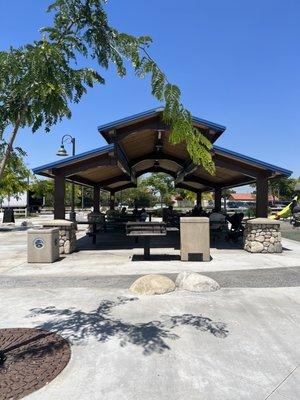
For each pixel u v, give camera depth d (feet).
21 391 12.76
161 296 23.86
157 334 17.62
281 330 18.12
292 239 60.39
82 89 15.48
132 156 63.10
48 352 15.71
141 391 12.78
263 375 13.85
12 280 29.14
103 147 41.93
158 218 116.47
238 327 18.51
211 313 20.58
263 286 26.58
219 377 13.70
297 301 22.80
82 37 15.31
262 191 45.06
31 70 13.70
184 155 57.98
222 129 39.75
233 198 292.61
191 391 12.77
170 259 38.37
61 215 44.32
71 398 12.37
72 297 23.91
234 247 47.96
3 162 14.64
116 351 15.84
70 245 43.01
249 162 43.73
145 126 41.52
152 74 14.97
